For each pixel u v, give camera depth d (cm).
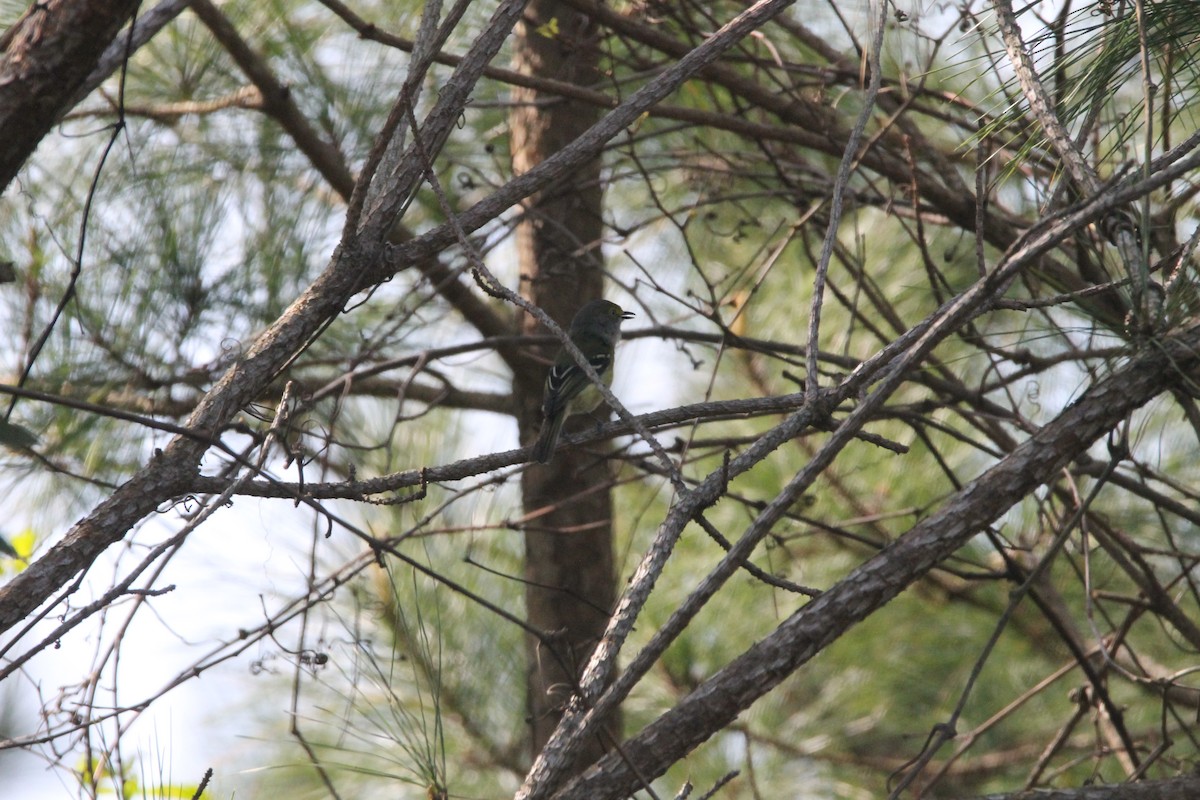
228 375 652
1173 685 871
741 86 1041
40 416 921
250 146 1048
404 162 698
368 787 1087
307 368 1116
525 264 1242
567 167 725
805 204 1074
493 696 1176
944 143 1254
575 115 1205
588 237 1241
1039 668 1291
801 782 1250
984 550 1225
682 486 598
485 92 1195
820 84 1084
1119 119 721
